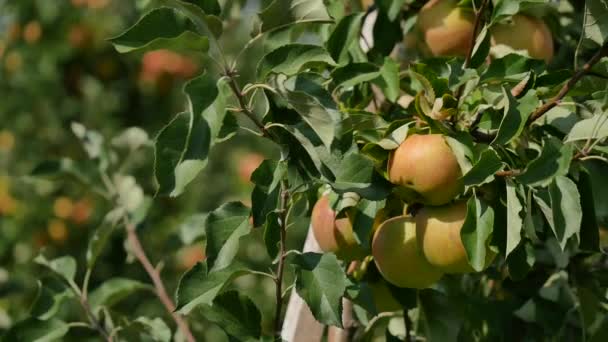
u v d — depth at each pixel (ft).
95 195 22.40
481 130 11.29
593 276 11.97
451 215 11.19
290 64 10.89
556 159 10.89
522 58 11.29
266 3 11.72
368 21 12.28
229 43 23.27
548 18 12.21
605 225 11.66
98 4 24.11
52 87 23.89
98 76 24.31
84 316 16.29
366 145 11.17
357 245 11.41
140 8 13.00
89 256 12.39
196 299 11.12
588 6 11.16
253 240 21.21
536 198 10.96
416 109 11.20
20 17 23.70
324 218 11.44
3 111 23.67
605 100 11.23
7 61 23.90
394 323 12.52
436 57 11.53
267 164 10.99
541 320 11.91
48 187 22.25
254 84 10.80
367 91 11.89
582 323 11.90
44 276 12.32
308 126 10.93
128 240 12.84
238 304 11.34
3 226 22.38
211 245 10.97
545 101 11.43
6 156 23.29
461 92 11.35
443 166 11.07
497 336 11.94
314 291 11.01
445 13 11.92
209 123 10.53
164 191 10.57
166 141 10.61
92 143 12.99
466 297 11.92
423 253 11.24
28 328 12.19
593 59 11.17
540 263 12.10
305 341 11.84
